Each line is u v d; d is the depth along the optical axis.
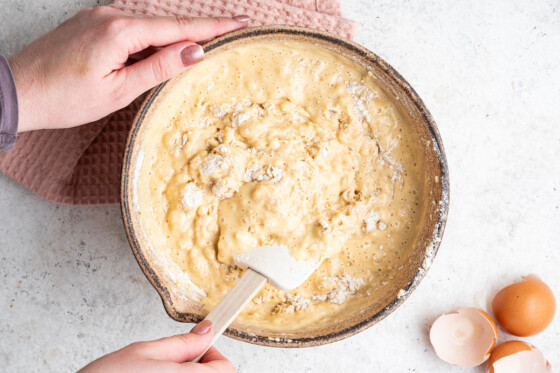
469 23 0.68
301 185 0.58
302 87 0.60
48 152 0.64
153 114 0.57
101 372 0.49
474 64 0.68
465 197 0.67
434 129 0.57
